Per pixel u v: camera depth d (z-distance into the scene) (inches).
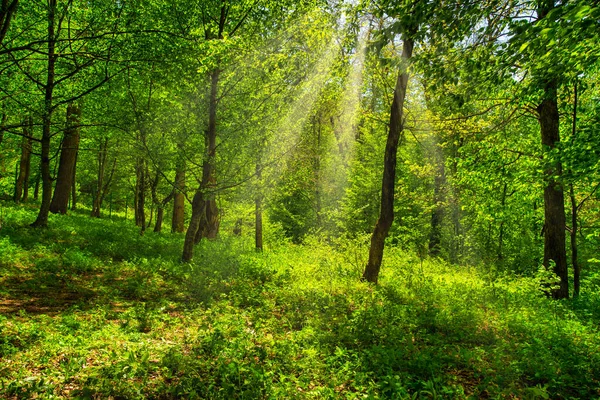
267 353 231.0
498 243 863.7
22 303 297.7
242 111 537.0
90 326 259.4
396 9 241.3
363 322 295.9
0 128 511.8
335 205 1263.5
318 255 622.8
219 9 542.3
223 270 477.1
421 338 285.4
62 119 626.8
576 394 214.2
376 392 192.7
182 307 341.7
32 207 916.0
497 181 625.3
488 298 430.3
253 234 1115.3
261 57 527.8
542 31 185.9
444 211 1013.2
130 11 511.5
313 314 335.3
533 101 506.6
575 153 363.9
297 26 494.9
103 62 543.8
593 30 192.1
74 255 458.6
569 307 462.9
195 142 599.5
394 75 580.4
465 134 642.2
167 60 496.1
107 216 1368.1
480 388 208.4
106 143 809.5
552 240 527.5
